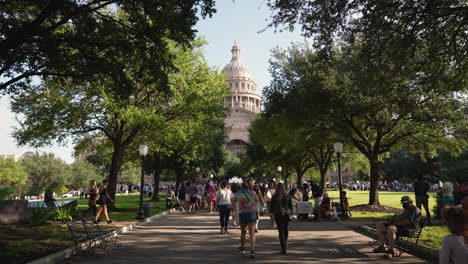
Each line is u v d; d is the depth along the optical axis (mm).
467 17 9594
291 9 10570
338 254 8125
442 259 3486
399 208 20297
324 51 12047
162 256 8016
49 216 13469
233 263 7195
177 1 10680
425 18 10250
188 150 36094
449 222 3568
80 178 79562
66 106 18156
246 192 8109
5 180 66875
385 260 7477
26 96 18750
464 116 19375
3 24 10211
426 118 19031
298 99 20391
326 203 15781
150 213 17172
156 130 19906
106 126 21641
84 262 7473
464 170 43812
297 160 44625
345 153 35719
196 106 21656
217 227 13727
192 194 20812
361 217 16500
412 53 11383
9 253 8055
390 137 24141
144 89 21172
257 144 47875
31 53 10781
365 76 12984
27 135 19469
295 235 11227
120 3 10680
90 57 11070
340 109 20531
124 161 30500
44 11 9391
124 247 9234
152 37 11391
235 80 153000
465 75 11805
